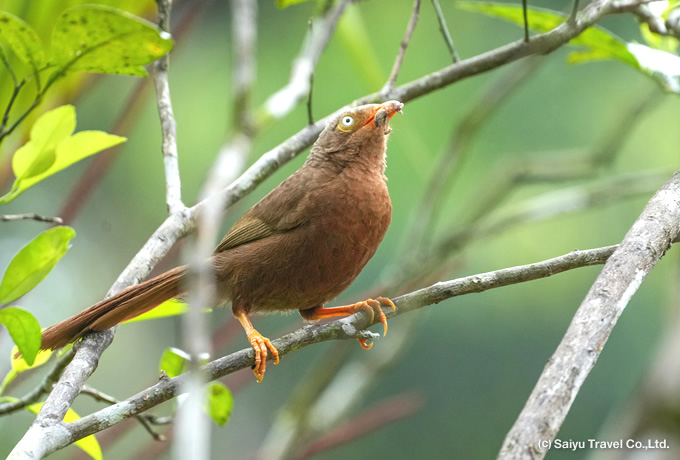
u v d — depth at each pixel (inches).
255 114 266.5
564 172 522.6
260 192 691.4
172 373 283.1
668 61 309.7
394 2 740.7
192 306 146.6
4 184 323.0
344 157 338.3
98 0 326.3
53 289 716.0
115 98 722.2
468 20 738.2
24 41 232.5
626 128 518.6
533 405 163.3
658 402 378.3
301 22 767.7
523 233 705.6
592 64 730.8
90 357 257.9
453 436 690.2
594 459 386.0
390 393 695.7
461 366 698.8
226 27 762.8
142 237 750.5
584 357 175.0
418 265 460.4
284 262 328.5
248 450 746.2
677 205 223.6
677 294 411.8
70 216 348.8
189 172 733.3
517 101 730.2
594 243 705.0
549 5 717.9
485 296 707.4
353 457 711.7
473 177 716.0
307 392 438.3
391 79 344.8
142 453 371.9
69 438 223.0
